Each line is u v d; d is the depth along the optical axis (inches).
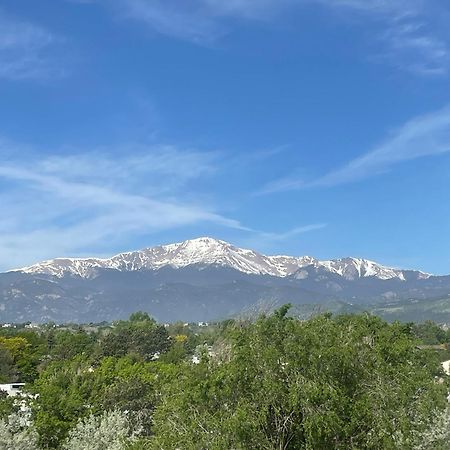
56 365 2449.6
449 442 1163.3
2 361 3779.5
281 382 849.5
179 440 840.9
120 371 2407.7
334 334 903.1
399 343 1021.8
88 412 1716.3
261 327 890.7
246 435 808.3
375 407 883.4
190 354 4131.4
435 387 1008.9
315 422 810.2
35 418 1669.5
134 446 936.9
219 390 860.0
